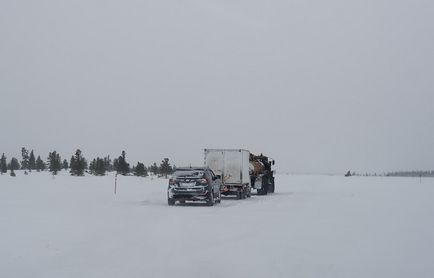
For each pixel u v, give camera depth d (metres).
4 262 9.95
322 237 14.57
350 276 9.60
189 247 12.50
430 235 15.26
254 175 39.31
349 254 11.89
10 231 13.77
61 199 25.19
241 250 12.23
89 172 61.25
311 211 23.12
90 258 10.64
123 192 33.81
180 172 26.14
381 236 14.92
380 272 9.98
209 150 34.69
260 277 9.45
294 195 38.06
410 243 13.66
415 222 18.72
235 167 34.25
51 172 63.97
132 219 18.12
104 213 19.64
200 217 19.78
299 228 16.59
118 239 13.28
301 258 11.32
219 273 9.70
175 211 22.36
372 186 56.69
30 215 17.62
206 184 25.81
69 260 10.36
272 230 16.03
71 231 14.26
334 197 34.72
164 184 46.28
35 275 9.03
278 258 11.28
